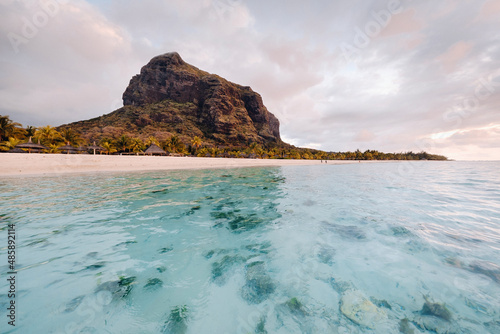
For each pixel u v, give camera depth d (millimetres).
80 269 3096
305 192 9812
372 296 2527
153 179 14055
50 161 17203
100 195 8375
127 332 2010
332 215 6000
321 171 25391
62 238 4207
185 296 2557
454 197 8555
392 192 9805
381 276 2939
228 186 11531
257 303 2436
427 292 2562
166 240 4246
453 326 2033
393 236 4387
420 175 19422
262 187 11266
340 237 4391
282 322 2146
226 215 6008
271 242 4180
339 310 2301
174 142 64062
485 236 4328
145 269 3158
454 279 2818
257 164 43156
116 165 21859
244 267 3246
